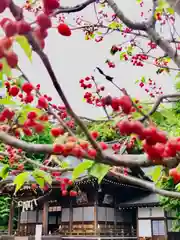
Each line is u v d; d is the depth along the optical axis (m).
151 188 3.71
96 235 22.70
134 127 2.00
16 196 21.33
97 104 4.05
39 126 2.37
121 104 2.08
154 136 2.01
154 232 22.73
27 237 25.78
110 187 23.73
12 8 1.66
